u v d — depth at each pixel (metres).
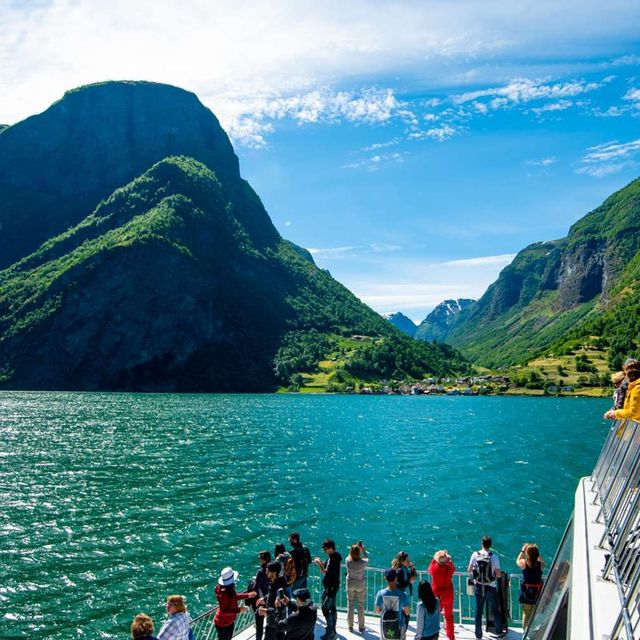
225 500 48.78
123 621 26.14
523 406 192.38
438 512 45.72
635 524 7.34
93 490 52.00
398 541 38.28
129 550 35.44
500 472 64.25
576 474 63.28
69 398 198.62
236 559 34.31
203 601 28.31
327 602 15.77
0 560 33.25
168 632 11.25
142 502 47.59
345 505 47.66
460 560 34.44
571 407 187.25
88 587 29.72
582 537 9.17
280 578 13.60
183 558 34.25
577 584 7.48
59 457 70.00
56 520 41.78
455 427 118.50
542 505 48.41
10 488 52.25
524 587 15.57
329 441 91.31
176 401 192.38
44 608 27.22
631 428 9.84
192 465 65.81
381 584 29.62
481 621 16.17
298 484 56.06
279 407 174.38
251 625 17.53
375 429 112.44
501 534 40.09
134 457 70.75
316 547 36.72
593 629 6.04
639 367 9.42
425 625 12.44
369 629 16.86
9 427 103.25
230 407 168.88
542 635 9.02
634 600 6.42
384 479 59.34
